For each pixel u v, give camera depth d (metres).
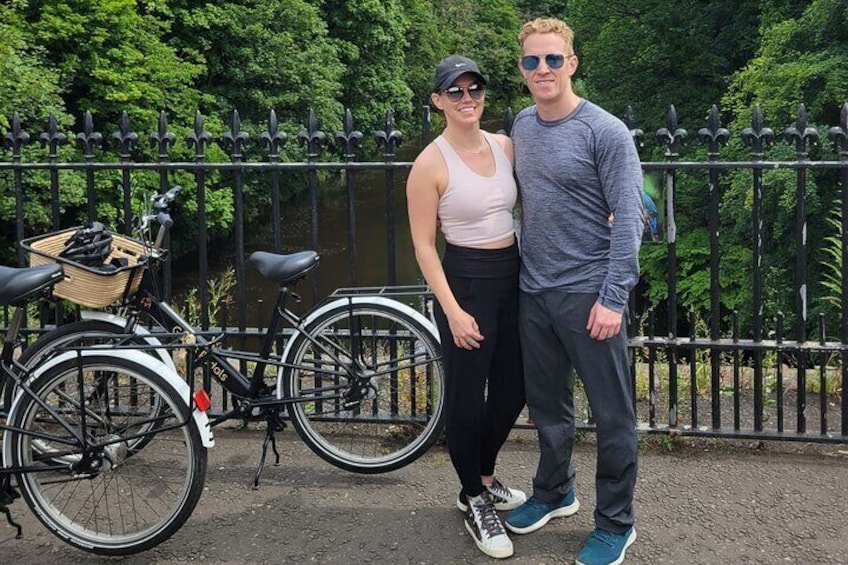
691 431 3.87
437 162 2.79
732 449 3.84
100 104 13.52
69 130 12.06
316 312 3.53
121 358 2.95
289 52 19.42
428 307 3.89
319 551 3.04
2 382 3.15
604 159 2.62
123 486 3.48
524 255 2.88
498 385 3.07
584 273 2.75
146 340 3.30
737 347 3.82
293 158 17.20
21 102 10.91
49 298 3.07
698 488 3.46
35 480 3.00
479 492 3.06
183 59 17.06
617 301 2.63
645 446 3.87
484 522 3.01
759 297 3.79
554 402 3.01
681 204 15.41
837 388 4.59
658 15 20.31
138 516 3.23
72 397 3.04
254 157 11.83
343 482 3.56
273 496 3.44
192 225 15.78
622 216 2.59
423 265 2.81
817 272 11.98
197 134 3.97
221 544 3.09
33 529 3.20
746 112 14.06
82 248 3.05
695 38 19.61
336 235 20.02
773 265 12.42
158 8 15.37
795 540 3.05
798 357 3.81
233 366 3.85
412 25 35.81
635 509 3.29
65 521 3.01
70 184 11.47
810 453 3.79
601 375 2.78
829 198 11.62
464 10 52.38
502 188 2.82
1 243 12.36
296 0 20.05
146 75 14.50
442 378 3.54
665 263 15.86
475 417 2.94
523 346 2.94
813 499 3.35
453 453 2.99
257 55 18.73
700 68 19.41
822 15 13.30
